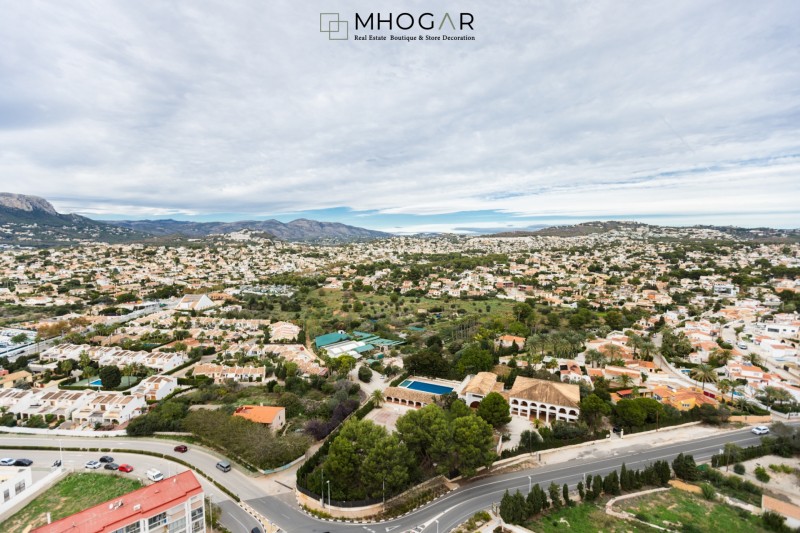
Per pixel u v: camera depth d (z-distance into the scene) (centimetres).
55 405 11475
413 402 12125
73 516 5850
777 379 12488
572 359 15138
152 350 16975
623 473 8106
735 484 8212
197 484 6688
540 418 11056
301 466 8394
